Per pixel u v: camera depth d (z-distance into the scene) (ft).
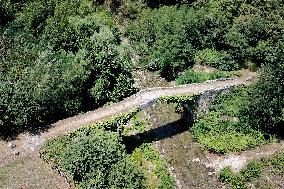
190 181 112.88
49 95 110.22
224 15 142.92
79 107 117.08
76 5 134.21
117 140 107.96
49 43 122.93
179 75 137.69
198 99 122.42
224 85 126.11
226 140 119.85
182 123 126.31
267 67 123.24
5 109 107.34
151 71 140.46
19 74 111.75
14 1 133.59
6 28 126.31
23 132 110.01
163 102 120.26
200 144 120.06
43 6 128.57
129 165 103.50
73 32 124.06
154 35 144.77
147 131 122.42
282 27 135.64
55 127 111.45
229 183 112.27
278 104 119.65
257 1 140.77
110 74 119.55
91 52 118.83
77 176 102.27
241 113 124.36
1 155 105.09
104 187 100.37
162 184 109.40
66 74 113.19
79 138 105.70
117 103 117.80
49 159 105.09
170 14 146.92
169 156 117.60
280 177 112.78
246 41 138.92
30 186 100.27
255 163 114.93
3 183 100.27
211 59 139.95
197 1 147.33
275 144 120.47
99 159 101.45
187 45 140.05
